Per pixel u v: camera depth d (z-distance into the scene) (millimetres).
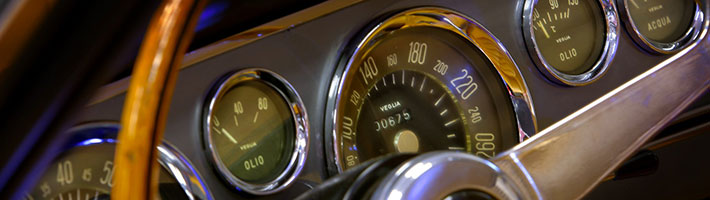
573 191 388
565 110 686
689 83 421
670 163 686
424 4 594
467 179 357
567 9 703
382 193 349
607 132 396
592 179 391
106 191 482
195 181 484
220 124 518
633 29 720
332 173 547
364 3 554
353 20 551
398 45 602
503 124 658
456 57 636
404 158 366
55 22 214
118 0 219
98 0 215
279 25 517
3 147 236
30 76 224
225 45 496
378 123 596
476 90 646
